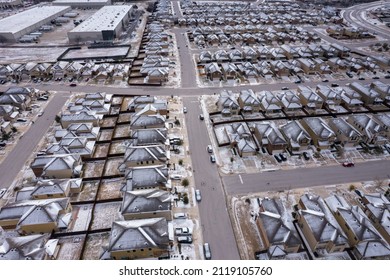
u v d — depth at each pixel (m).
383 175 65.56
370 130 75.38
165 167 62.31
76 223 54.94
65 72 114.88
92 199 59.94
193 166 68.31
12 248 45.75
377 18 199.38
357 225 49.44
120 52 139.62
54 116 89.00
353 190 61.31
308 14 199.75
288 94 93.00
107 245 49.16
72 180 61.44
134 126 78.31
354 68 117.94
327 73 116.06
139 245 46.56
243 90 99.81
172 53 137.38
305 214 51.44
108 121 86.19
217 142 76.31
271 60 127.88
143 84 107.25
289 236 48.09
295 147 70.94
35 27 172.88
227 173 66.25
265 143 72.69
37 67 114.81
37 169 64.31
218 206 58.03
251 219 55.28
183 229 52.59
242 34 161.38
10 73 112.62
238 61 126.88
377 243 47.12
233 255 49.12
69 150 69.56
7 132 80.88
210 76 110.56
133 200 53.62
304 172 66.31
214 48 144.62
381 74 116.69
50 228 52.25
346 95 94.44
